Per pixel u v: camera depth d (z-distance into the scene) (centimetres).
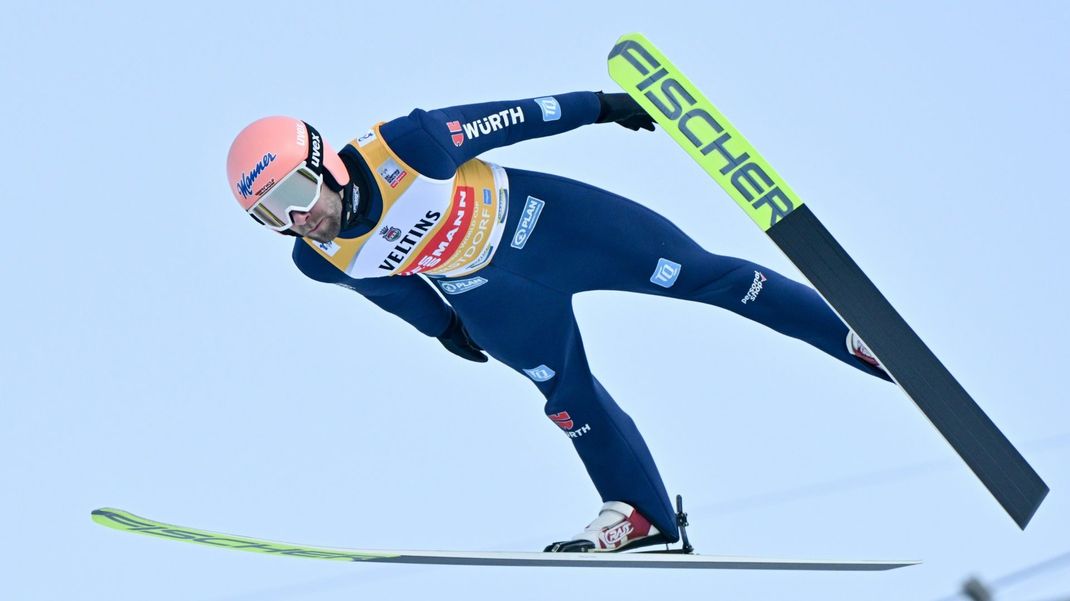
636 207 1744
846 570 1728
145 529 1675
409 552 1625
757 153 1587
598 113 1720
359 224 1602
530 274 1708
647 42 1647
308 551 1642
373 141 1591
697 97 1612
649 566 1670
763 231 1559
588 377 1797
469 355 1873
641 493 1783
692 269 1742
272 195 1525
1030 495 1532
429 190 1592
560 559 1636
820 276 1553
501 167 1692
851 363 1784
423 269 1677
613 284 1755
